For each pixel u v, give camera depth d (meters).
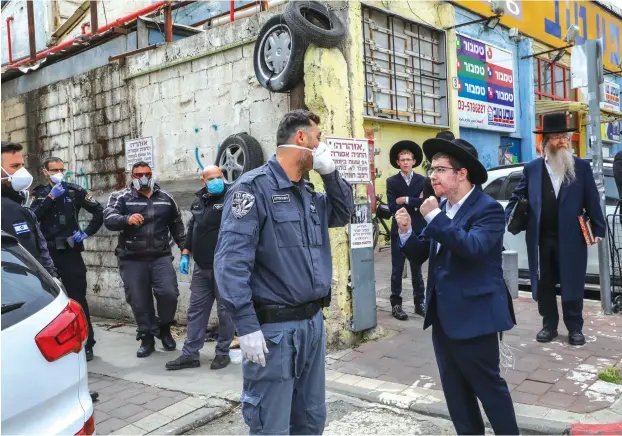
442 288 2.85
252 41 5.53
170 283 5.59
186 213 6.29
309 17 5.06
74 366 2.26
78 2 12.51
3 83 9.07
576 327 4.87
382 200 10.16
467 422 2.93
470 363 2.79
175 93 6.36
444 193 2.91
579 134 17.02
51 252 5.20
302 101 5.04
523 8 14.84
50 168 5.25
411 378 4.39
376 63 9.71
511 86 14.31
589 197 4.77
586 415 3.54
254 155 5.35
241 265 2.50
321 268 2.77
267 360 2.58
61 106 7.94
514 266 5.76
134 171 5.50
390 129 10.33
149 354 5.52
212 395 4.32
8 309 2.10
